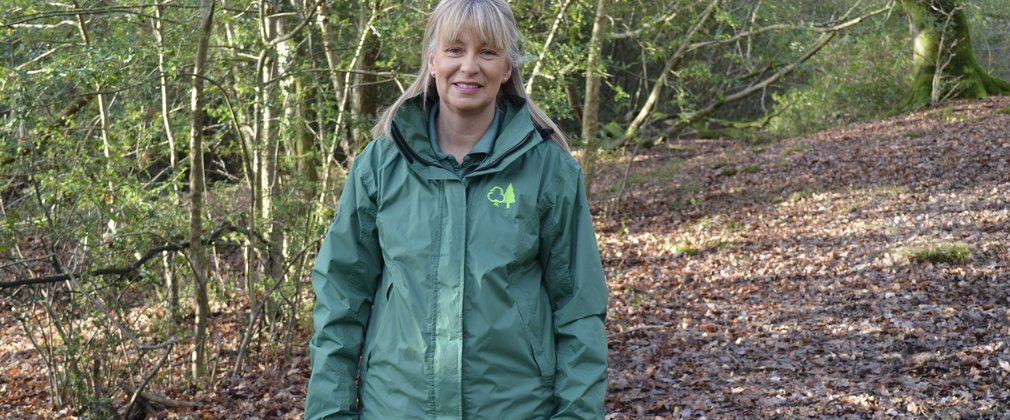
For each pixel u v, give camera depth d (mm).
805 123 20703
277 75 7738
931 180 12664
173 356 7551
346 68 8266
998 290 7445
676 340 7395
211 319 8406
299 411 6367
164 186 6777
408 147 2014
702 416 5469
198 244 6730
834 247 10031
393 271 1988
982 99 19328
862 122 19047
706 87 21875
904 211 11203
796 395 5594
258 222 7391
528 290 1995
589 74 10570
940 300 7465
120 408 6645
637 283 9789
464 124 2051
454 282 1933
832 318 7445
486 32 1966
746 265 9898
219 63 7332
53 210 5945
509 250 1952
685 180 15883
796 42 13688
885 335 6703
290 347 7688
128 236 6340
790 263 9648
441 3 2014
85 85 5500
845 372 6000
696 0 12266
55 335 8164
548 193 2023
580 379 1978
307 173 8438
